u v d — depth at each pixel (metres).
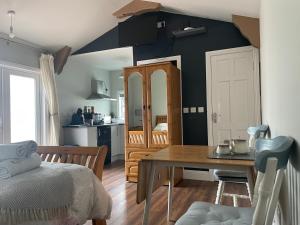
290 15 0.94
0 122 3.84
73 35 4.50
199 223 1.30
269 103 2.05
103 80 6.60
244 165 1.43
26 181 1.55
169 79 3.81
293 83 0.92
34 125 4.47
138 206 2.96
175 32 4.05
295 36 0.86
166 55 4.33
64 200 1.64
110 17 4.32
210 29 4.06
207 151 1.93
